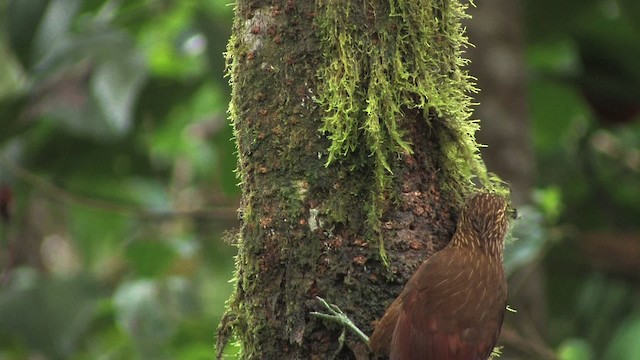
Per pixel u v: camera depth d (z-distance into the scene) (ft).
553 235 31.94
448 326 19.83
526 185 37.37
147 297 35.68
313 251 19.56
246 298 20.18
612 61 45.62
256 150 20.10
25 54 36.81
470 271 20.34
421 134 20.31
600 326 44.86
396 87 19.94
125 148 44.55
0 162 40.24
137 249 40.96
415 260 19.94
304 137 19.80
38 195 42.63
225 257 45.75
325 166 19.66
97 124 38.32
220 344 20.83
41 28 36.63
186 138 49.62
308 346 19.51
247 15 20.49
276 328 19.74
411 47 20.11
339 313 19.30
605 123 46.39
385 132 19.80
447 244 20.67
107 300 37.86
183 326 39.24
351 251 19.54
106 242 45.73
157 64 46.75
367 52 19.88
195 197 51.29
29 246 48.73
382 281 19.60
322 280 19.51
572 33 45.60
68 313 35.94
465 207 20.98
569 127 47.98
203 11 39.58
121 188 43.86
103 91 35.55
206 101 49.60
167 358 35.65
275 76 20.06
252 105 20.21
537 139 48.62
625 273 43.83
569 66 47.70
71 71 38.99
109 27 38.09
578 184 48.39
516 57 38.47
